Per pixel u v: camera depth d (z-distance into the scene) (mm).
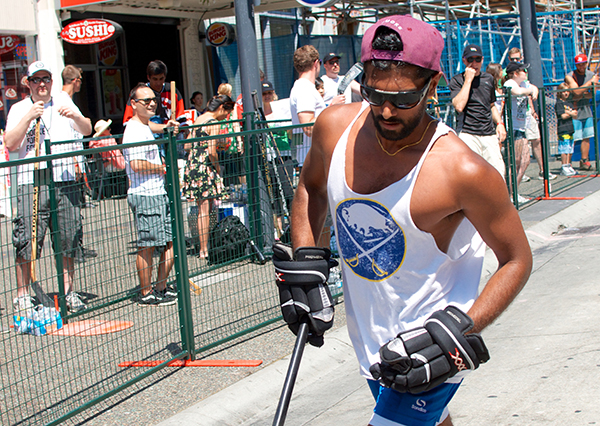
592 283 5391
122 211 4238
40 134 5219
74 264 4039
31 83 5129
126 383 3646
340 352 4230
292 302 2021
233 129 6910
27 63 9797
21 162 3295
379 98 1674
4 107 9586
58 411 3361
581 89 10344
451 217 1834
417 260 1863
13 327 3512
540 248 6945
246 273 4887
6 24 9305
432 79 1707
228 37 12117
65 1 9789
